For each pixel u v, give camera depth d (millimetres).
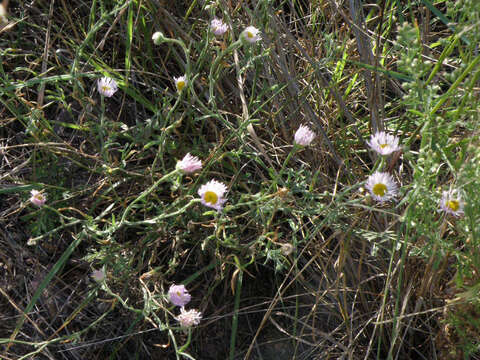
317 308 388
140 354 376
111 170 373
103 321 379
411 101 306
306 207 375
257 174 424
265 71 434
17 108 427
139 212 408
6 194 415
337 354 368
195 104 436
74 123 439
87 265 395
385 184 313
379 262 374
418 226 308
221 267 369
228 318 391
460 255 320
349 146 421
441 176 385
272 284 400
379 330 366
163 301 373
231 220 375
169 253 400
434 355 350
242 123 378
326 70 446
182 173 331
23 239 401
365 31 406
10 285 386
